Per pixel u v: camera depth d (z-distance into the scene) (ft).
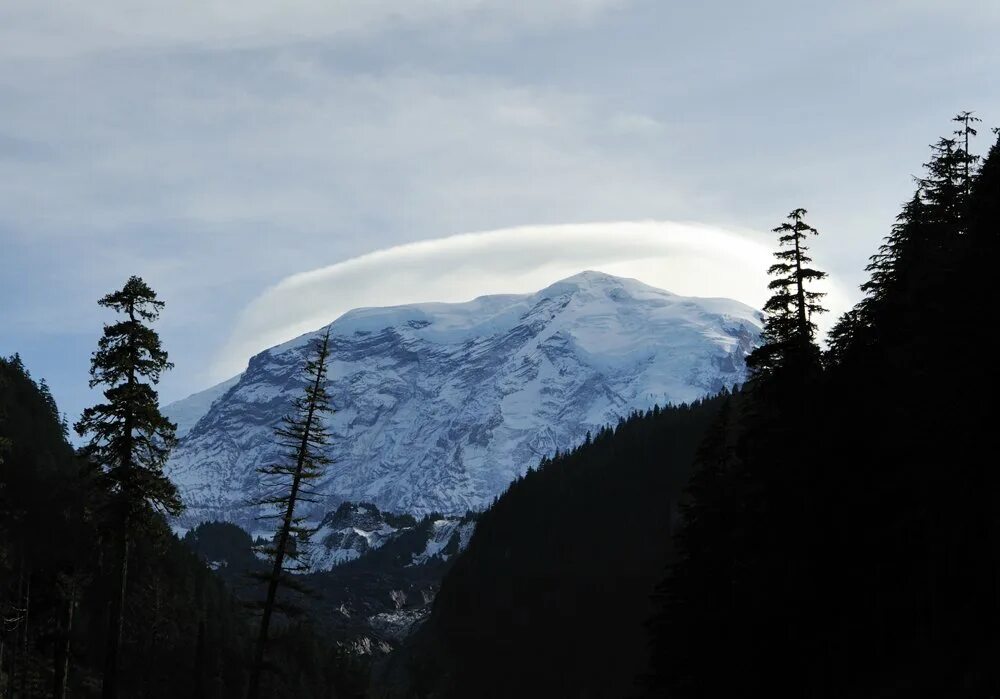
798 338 279.69
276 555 249.55
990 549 241.35
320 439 248.52
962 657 231.50
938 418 253.65
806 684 285.02
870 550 281.74
